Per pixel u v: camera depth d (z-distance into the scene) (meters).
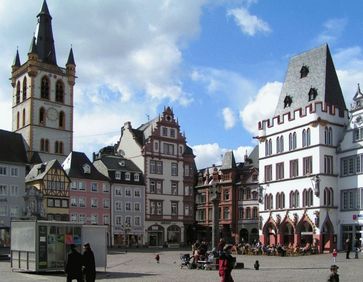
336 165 85.19
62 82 138.50
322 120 84.25
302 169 86.44
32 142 131.00
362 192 80.12
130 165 129.25
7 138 110.81
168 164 132.62
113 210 121.81
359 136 81.94
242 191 129.00
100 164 125.31
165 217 130.25
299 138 87.69
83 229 41.28
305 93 90.94
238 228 128.38
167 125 133.50
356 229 80.31
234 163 132.00
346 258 63.47
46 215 108.06
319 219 82.00
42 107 133.88
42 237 39.53
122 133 136.50
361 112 82.00
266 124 95.19
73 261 25.42
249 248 75.94
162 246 125.62
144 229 126.31
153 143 130.38
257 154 129.62
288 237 88.19
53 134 134.88
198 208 139.00
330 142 85.12
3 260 59.16
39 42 138.38
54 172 111.25
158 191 129.88
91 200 118.38
